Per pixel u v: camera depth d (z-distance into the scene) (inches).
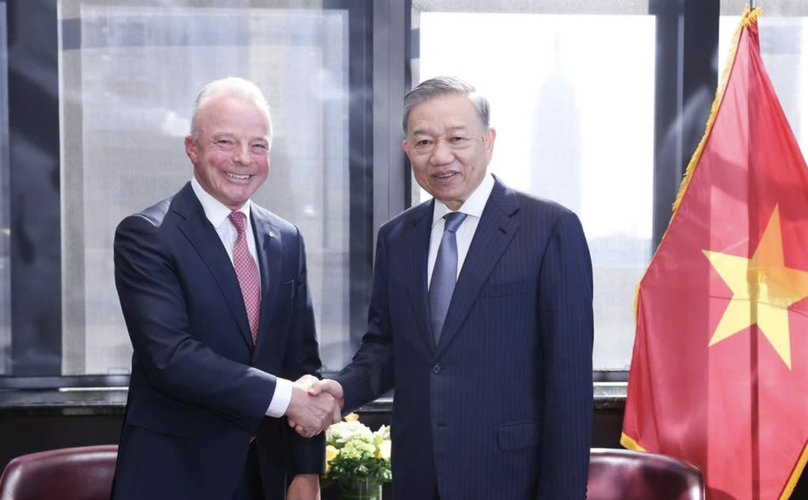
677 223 121.3
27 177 130.8
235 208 89.0
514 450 80.8
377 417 131.4
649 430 121.5
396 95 133.2
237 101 86.3
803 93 136.2
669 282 121.1
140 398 87.7
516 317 81.2
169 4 131.5
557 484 79.5
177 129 132.4
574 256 81.1
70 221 131.7
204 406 84.5
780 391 116.0
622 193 137.3
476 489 80.3
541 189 137.1
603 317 137.0
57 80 130.7
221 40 132.4
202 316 86.0
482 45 135.7
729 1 136.3
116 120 131.7
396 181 134.1
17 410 124.0
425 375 82.3
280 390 85.6
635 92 136.7
